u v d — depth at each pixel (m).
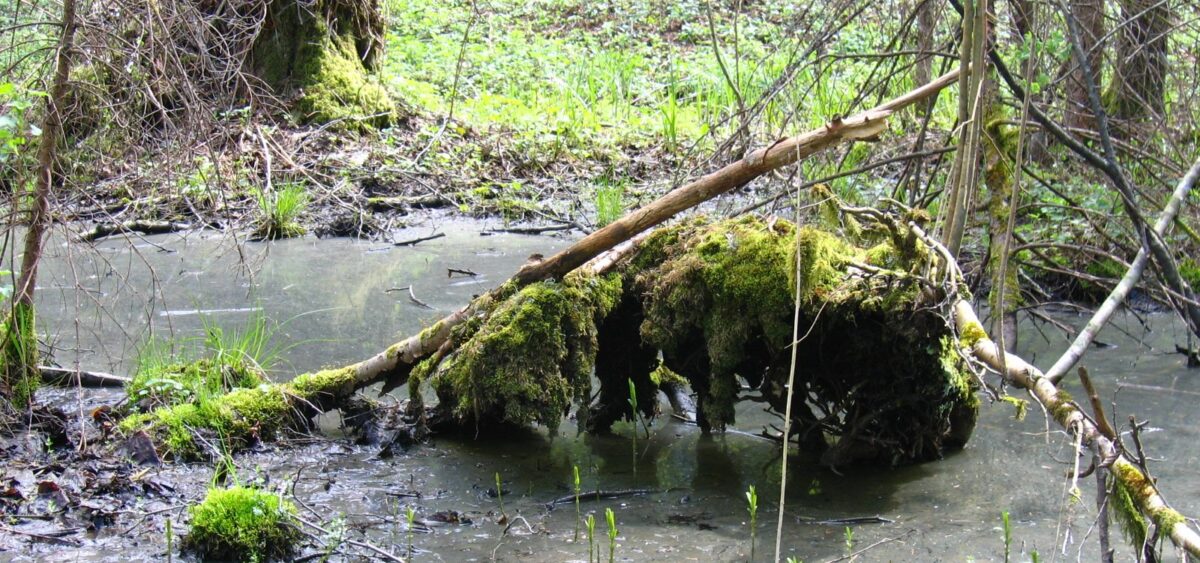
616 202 9.34
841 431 4.92
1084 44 6.45
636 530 4.14
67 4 4.75
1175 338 6.39
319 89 10.95
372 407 5.20
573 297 4.89
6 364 5.00
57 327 6.51
